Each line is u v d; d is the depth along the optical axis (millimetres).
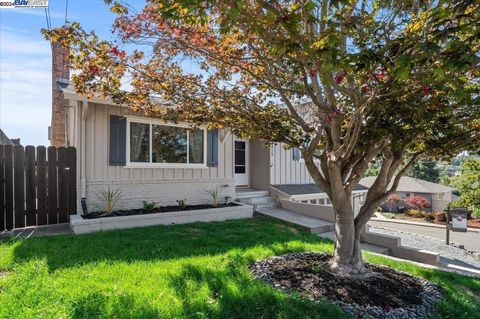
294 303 3316
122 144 8406
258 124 4582
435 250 8680
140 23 3904
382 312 3439
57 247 5160
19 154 6930
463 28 2199
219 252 5289
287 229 7867
